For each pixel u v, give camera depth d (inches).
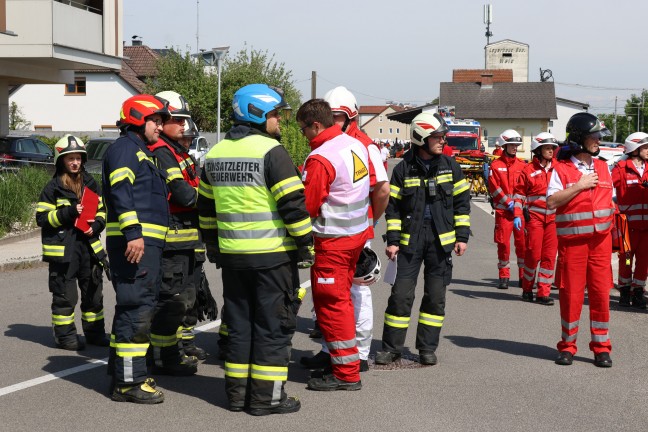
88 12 1099.3
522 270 463.5
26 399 247.3
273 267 231.3
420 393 255.8
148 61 2434.8
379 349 320.8
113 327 247.0
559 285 295.9
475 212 1077.1
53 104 2231.8
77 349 315.0
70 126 2233.0
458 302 429.7
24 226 693.9
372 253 273.6
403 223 292.4
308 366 290.4
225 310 239.5
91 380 270.2
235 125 239.8
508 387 263.4
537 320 381.4
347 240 252.5
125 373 242.4
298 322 373.1
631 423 227.0
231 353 235.5
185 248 275.6
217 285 474.9
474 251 668.7
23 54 1016.9
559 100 3661.4
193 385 266.2
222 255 235.1
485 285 491.5
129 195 239.1
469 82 3376.0
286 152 231.3
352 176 251.4
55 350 313.7
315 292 257.0
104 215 319.3
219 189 233.8
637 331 357.1
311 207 249.9
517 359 303.0
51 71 1162.6
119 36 1179.9
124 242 241.8
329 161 249.3
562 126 3676.2
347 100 283.1
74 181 313.3
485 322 375.2
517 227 457.1
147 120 250.2
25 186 746.2
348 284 257.9
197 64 1879.9
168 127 279.9
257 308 233.0
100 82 2215.8
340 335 256.5
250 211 230.5
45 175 837.8
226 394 251.6
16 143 1036.5
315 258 254.7
